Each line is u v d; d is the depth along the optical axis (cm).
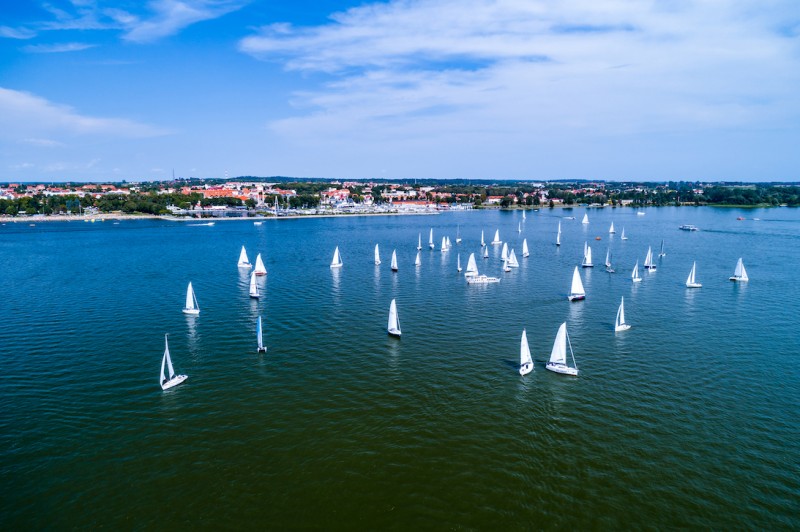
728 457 5794
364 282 15050
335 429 6391
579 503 5072
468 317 11094
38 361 8531
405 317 11094
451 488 5288
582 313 11425
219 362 8512
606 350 9000
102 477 5456
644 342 9406
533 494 5197
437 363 8425
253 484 5353
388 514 4925
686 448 5959
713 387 7500
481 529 4731
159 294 13438
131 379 7825
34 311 11650
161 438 6191
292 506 5025
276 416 6706
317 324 10588
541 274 16338
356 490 5259
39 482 5372
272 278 15750
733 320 10819
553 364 8106
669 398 7156
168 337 9769
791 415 6694
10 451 5897
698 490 5250
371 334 9906
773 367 8212
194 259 19862
